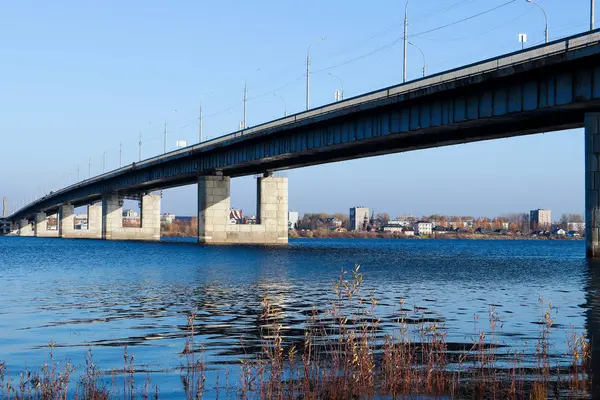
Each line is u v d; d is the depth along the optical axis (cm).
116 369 1803
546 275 5500
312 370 1706
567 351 1977
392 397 1486
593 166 6197
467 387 1555
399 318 2711
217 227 13525
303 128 9306
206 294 3819
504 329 2427
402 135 7688
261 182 13862
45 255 9469
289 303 3350
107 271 5928
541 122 7081
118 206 19662
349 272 5834
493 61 6259
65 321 2722
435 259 8881
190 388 1586
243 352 2012
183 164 13962
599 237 6322
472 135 7888
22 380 1623
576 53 5453
